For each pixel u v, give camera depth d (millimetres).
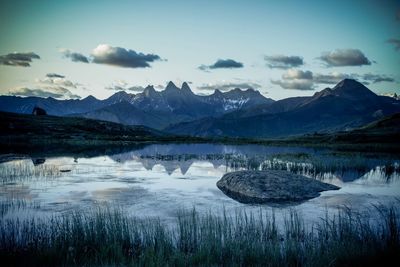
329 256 16016
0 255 16047
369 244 17156
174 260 15750
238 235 19062
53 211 25719
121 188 35844
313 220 23625
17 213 25062
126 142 132000
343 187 36781
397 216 24547
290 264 15945
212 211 26234
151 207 27453
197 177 44062
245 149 104000
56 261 16078
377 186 37406
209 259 15984
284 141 149625
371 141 115625
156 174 46562
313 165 51000
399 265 15320
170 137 167625
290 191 32156
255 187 32844
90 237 18156
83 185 37344
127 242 18203
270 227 20797
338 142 124438
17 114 156625
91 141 123125
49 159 63594
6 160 60625
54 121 157250
